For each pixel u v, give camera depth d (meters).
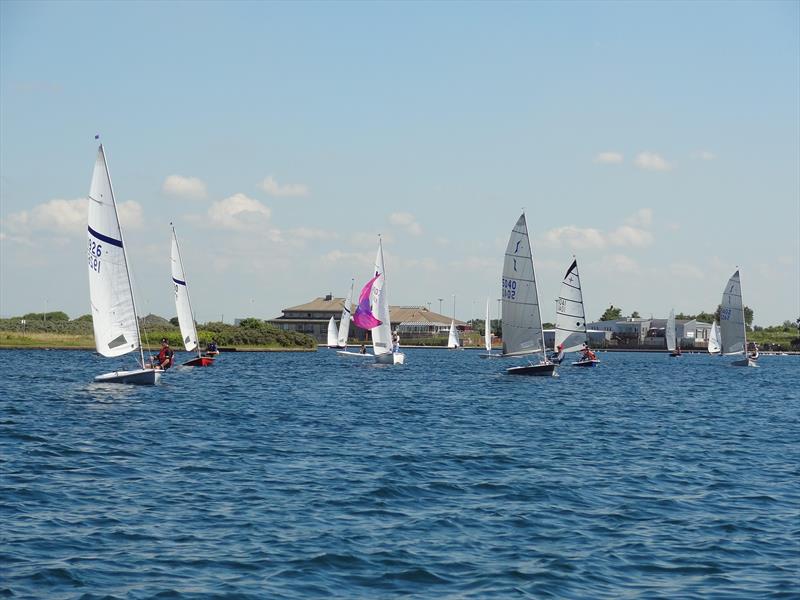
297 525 18.69
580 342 96.94
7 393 49.44
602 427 38.28
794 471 26.78
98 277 47.16
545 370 71.81
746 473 26.30
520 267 67.25
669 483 24.41
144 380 53.47
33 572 15.09
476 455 28.86
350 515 19.72
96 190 46.72
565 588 14.88
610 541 17.94
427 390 59.09
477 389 60.84
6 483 22.52
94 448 28.70
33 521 18.58
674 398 57.53
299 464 26.25
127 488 22.17
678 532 18.75
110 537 17.45
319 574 15.35
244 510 19.95
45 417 37.41
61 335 149.12
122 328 47.81
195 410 41.59
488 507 20.88
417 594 14.44
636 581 15.34
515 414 43.41
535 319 67.12
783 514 20.61
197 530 18.09
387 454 28.61
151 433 32.66
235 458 27.17
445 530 18.58
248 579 14.99
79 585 14.51
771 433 37.31
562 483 24.02
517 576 15.45
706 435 36.12
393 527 18.72
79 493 21.47
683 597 14.51
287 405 45.69
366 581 15.05
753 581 15.38
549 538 18.11
